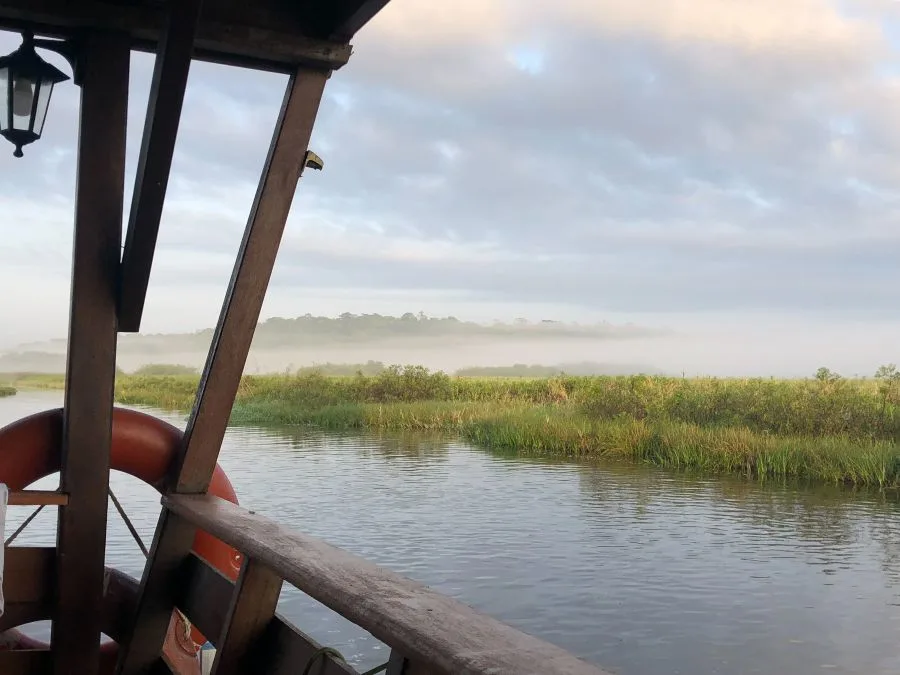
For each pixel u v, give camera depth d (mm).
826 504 14656
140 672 2920
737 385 25750
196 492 2850
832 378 23266
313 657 1835
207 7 2482
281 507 14891
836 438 19188
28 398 62281
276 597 2100
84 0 2584
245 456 22531
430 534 12508
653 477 17938
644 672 6906
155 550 2846
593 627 8117
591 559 10836
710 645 7586
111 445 2941
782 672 6844
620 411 24531
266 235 2664
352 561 1735
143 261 2719
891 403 20609
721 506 14539
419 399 39406
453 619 1322
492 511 14273
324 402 39594
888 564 10445
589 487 16656
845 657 7223
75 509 2900
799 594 9195
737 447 18969
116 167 2793
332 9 2588
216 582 2549
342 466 20297
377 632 1360
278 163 2643
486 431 26250
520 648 1190
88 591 2949
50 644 3164
